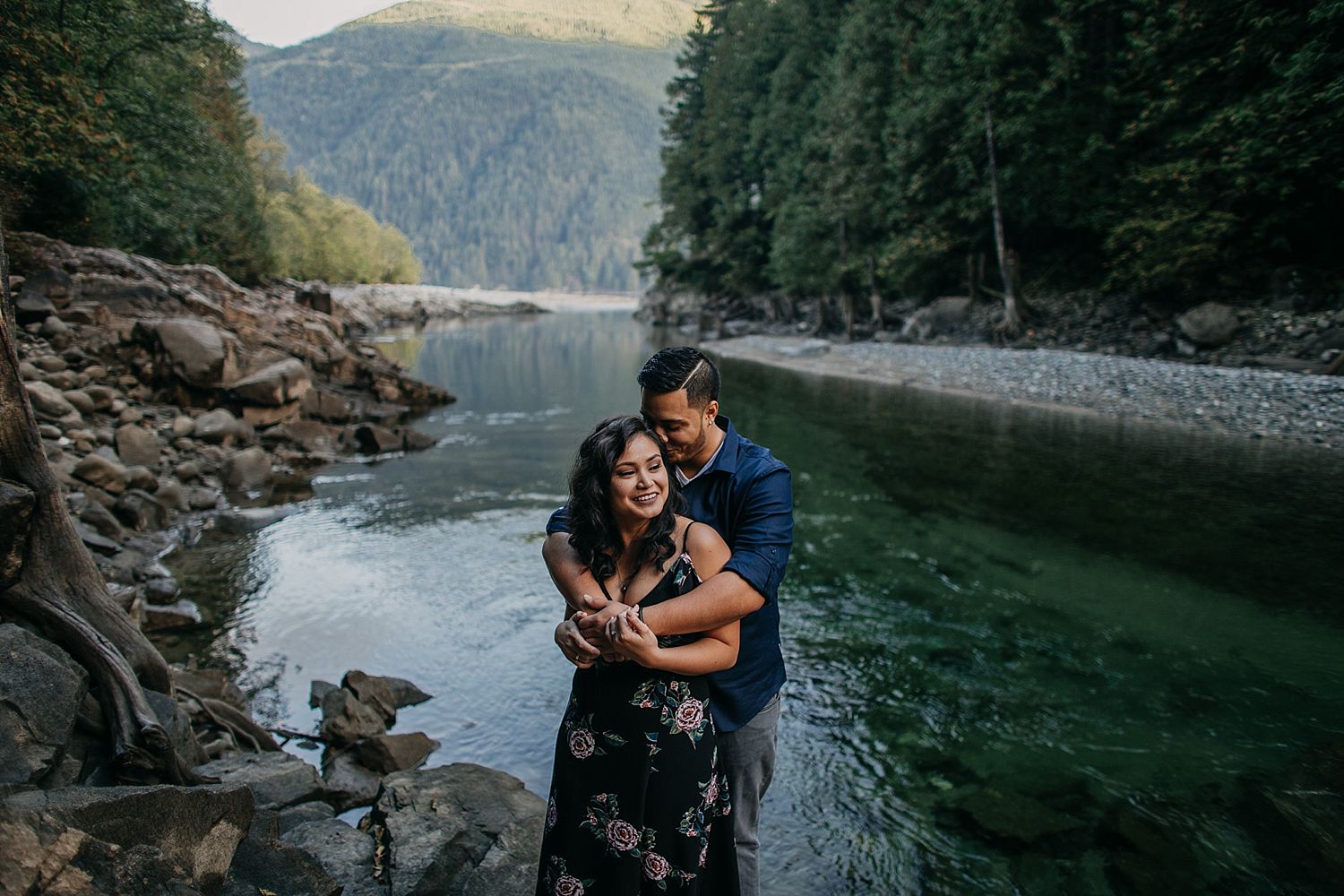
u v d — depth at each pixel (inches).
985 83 882.8
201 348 486.9
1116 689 196.5
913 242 1023.6
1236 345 697.0
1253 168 692.7
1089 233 999.0
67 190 641.0
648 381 83.4
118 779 109.2
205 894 88.9
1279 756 167.0
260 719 181.3
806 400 698.2
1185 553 289.6
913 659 214.8
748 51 1651.1
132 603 220.1
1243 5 679.7
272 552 303.0
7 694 99.0
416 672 207.9
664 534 76.8
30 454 120.3
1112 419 556.1
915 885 131.8
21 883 64.1
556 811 78.4
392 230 3174.2
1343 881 129.9
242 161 1235.9
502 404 715.4
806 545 307.7
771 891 130.3
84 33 556.1
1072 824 146.6
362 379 687.1
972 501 365.4
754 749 85.6
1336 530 310.3
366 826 137.6
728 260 1721.2
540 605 251.9
